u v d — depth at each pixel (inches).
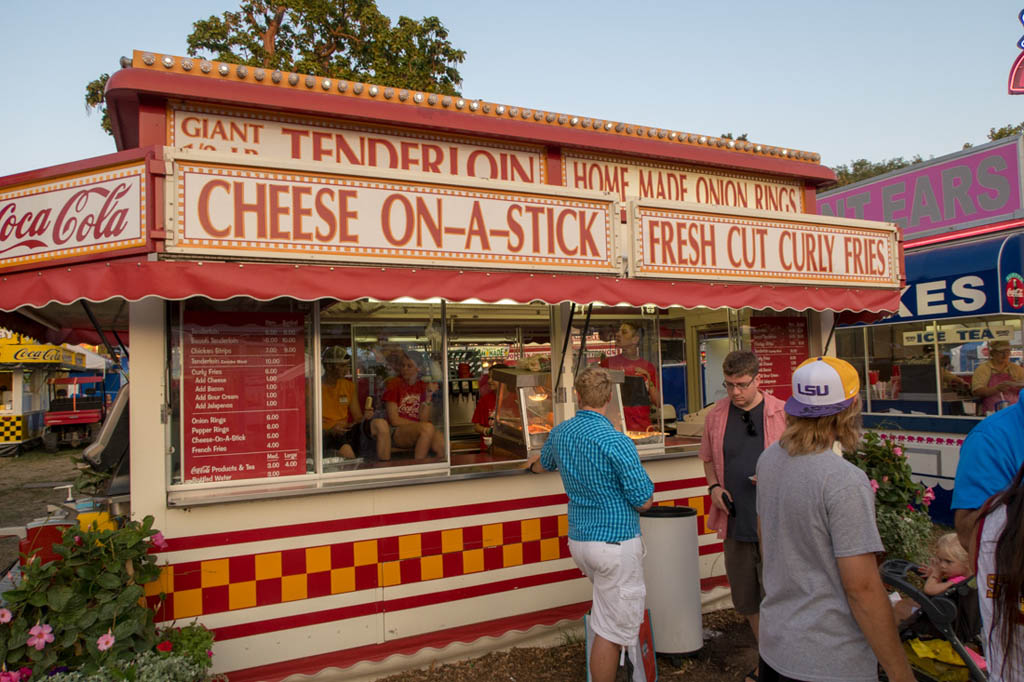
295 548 149.8
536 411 185.8
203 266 125.6
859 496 77.7
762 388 227.9
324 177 135.9
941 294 295.9
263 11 575.2
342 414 162.6
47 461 634.8
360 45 588.4
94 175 126.9
